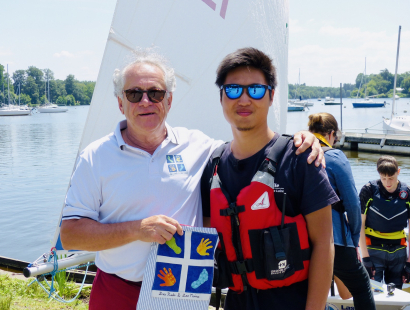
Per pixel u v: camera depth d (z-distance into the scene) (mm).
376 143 22141
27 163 19922
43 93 121250
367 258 3953
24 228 9945
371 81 121688
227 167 1913
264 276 1756
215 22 3453
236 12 3498
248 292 1832
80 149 3354
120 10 3180
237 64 1794
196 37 3430
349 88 152250
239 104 1795
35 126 47875
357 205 2301
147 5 3238
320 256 1736
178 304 1809
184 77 3445
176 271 1823
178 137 2107
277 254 1701
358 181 15625
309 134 1832
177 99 3467
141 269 1903
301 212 1776
